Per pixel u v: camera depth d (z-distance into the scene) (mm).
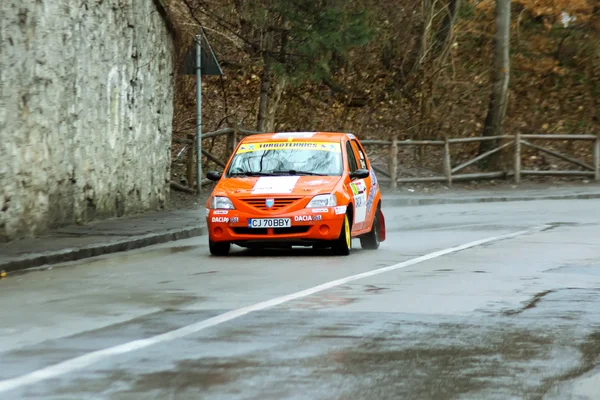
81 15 33469
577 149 64375
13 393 11602
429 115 61844
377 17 65312
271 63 46844
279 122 66938
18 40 29188
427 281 21266
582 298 18781
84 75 33875
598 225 35469
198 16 50281
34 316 17078
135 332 15430
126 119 37594
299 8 45531
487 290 19859
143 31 38812
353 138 30969
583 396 11578
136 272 23703
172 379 12297
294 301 18484
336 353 13844
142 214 38750
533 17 74438
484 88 67000
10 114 28797
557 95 72250
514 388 11930
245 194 27062
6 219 28734
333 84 70062
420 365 13117
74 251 26984
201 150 47438
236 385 12000
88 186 34500
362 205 28672
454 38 64062
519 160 57125
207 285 21000
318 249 29391
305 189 26984
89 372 12664
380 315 16891
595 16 72875
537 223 36562
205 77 71812
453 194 51875
